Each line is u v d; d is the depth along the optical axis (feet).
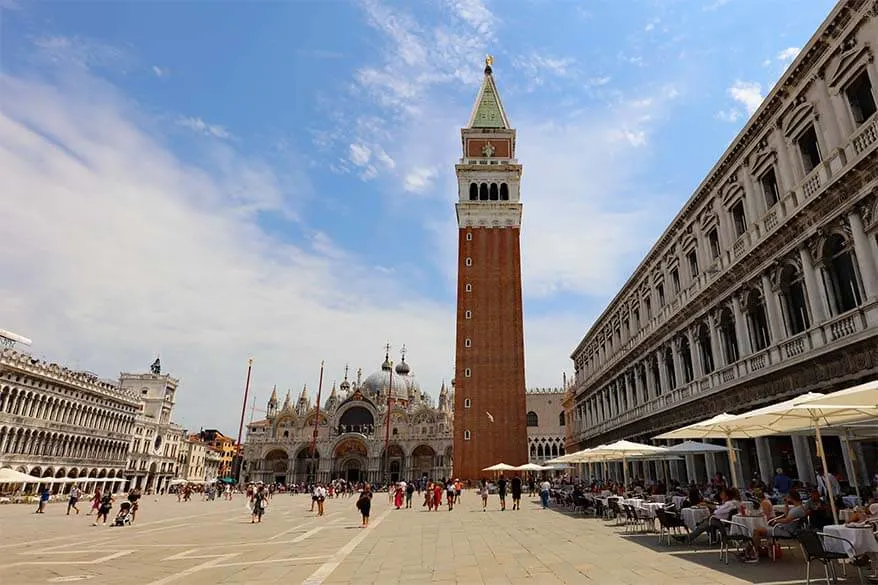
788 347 94.07
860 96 81.87
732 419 62.49
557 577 50.39
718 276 116.37
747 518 54.95
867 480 81.61
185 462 478.59
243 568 59.21
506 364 295.07
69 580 52.85
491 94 379.35
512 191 333.42
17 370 253.44
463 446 282.15
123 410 354.74
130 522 123.03
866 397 47.52
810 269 89.04
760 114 102.99
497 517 123.34
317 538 88.89
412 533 93.61
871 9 77.20
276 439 459.73
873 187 74.33
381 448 440.04
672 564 54.49
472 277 312.29
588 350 261.44
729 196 117.60
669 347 153.89
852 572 47.67
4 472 189.67
